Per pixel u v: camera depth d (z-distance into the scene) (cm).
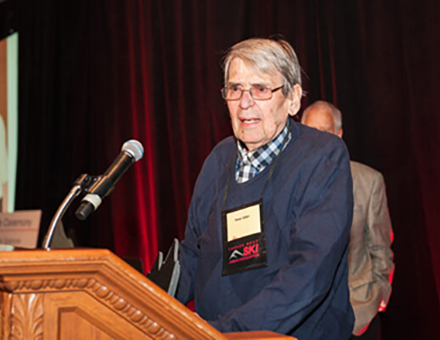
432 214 341
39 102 614
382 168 365
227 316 144
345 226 153
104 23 555
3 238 448
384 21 369
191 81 482
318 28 404
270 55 168
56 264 73
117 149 535
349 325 163
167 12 505
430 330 341
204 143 469
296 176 164
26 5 634
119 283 77
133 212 516
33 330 74
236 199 173
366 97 378
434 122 345
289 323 140
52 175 598
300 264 146
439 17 346
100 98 553
